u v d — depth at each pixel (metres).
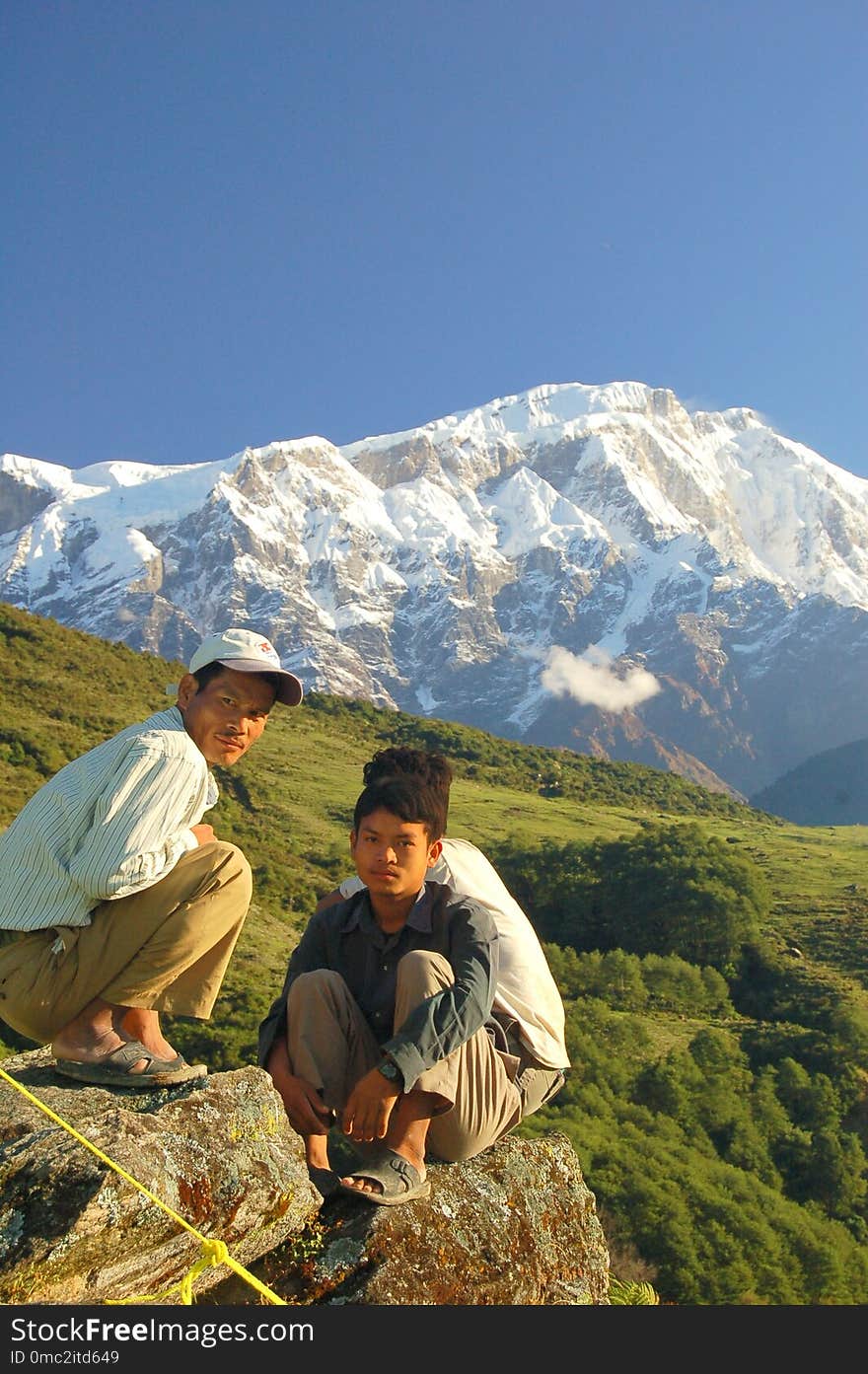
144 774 4.62
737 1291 45.12
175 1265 4.18
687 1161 56.44
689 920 95.56
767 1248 48.50
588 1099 62.78
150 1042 4.86
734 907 97.06
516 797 141.88
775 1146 63.31
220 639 5.14
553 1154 5.71
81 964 4.64
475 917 5.26
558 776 159.38
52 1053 5.04
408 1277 4.69
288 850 97.19
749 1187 55.19
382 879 5.21
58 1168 3.85
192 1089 4.64
